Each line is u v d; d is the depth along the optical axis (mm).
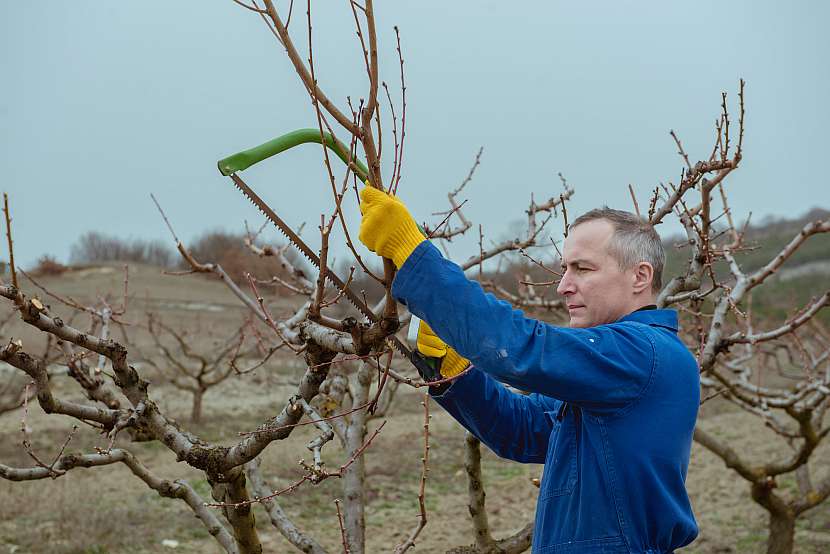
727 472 11719
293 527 3811
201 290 34875
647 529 2354
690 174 3674
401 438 13703
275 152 2393
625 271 2535
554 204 4746
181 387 13797
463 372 2650
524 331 2223
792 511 6863
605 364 2271
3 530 8352
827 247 31609
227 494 3158
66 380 16766
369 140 2182
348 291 2477
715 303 4488
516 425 2812
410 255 2221
